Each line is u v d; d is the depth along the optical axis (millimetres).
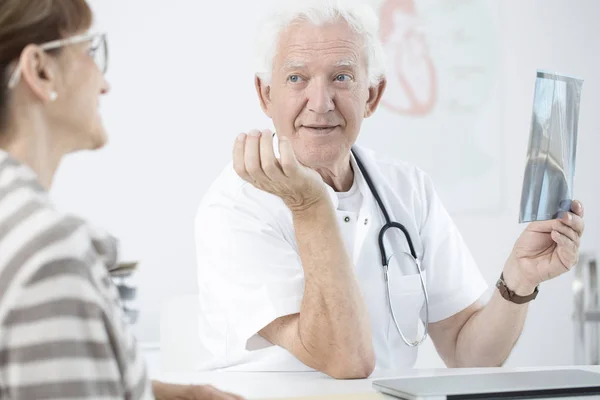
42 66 750
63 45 768
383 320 1582
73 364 613
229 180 1575
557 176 1382
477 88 3396
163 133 3041
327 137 1503
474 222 3393
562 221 1434
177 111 3057
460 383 1038
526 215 1380
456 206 3373
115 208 2984
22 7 744
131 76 3010
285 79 1502
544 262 1483
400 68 3314
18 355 606
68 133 789
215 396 949
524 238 1510
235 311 1414
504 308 1556
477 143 3396
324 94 1470
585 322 2760
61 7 768
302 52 1478
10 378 608
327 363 1279
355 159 1664
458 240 1722
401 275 1612
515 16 3451
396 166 1728
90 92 794
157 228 3021
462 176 3379
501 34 3428
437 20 3357
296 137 1520
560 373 1155
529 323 3465
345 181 1644
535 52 3477
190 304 1735
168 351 1735
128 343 684
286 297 1372
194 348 1714
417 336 1629
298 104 1492
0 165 676
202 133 3082
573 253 1452
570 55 3521
